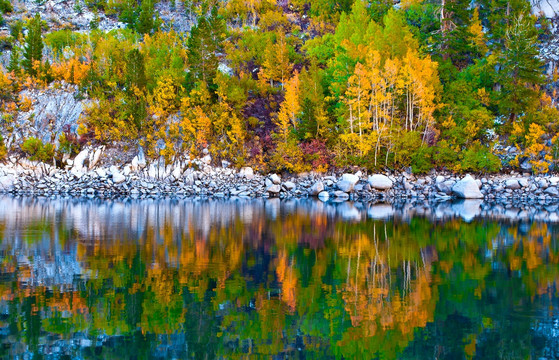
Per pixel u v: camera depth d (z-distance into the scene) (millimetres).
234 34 124125
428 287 18922
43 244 27922
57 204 56844
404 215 44969
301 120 81562
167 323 14805
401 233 33188
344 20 103188
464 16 86375
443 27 90812
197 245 27906
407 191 67188
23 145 83188
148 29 138000
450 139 73562
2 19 142625
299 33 120875
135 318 15195
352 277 20438
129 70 94375
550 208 53281
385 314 15719
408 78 73812
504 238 31234
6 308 15953
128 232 33000
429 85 75188
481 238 31203
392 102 74125
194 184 76438
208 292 18000
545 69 84688
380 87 76375
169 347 13086
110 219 40844
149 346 13109
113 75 100750
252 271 21422
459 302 17031
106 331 14148
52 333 13891
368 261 23812
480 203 59750
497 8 92812
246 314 15656
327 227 36062
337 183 69938
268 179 74688
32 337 13594
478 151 69250
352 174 70125
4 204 55969
